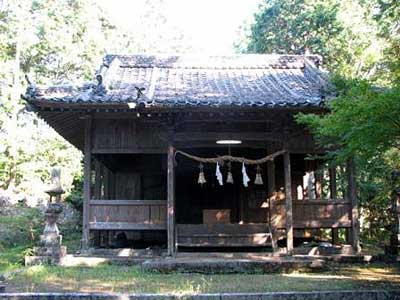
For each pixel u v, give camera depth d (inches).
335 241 595.8
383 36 741.3
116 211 506.9
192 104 458.6
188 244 504.1
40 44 1018.7
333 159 444.1
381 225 743.1
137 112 478.0
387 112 267.4
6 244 658.8
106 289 342.0
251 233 513.0
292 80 600.4
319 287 346.3
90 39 1074.7
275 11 1157.1
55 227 475.2
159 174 667.4
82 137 625.6
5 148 888.9
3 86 936.9
